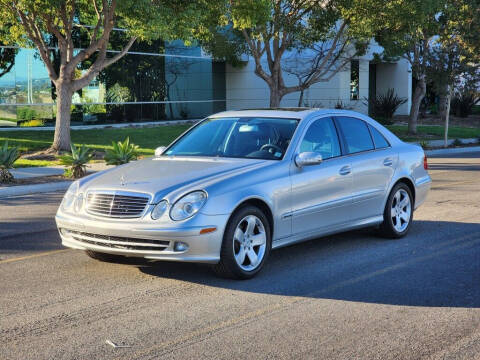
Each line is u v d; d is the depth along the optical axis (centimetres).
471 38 2639
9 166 1502
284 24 2427
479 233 855
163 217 573
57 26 2294
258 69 2514
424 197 873
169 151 734
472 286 601
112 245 597
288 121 714
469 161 2075
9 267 677
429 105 4869
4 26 2225
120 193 595
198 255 577
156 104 3497
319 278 626
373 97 4722
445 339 460
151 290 584
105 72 3198
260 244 627
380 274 643
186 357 424
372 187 769
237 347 443
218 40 2797
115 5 1967
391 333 472
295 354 430
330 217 712
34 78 2912
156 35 1897
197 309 528
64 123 2136
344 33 2583
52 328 482
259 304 542
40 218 1030
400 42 2656
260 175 632
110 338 461
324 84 4000
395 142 832
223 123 745
